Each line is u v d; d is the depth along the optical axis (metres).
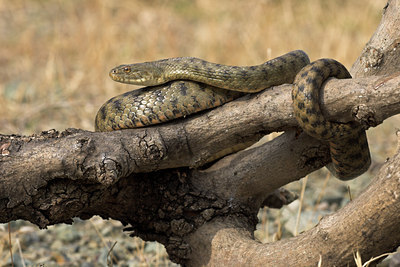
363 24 20.11
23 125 15.12
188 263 7.36
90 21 21.47
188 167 7.54
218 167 7.61
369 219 5.88
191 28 22.41
